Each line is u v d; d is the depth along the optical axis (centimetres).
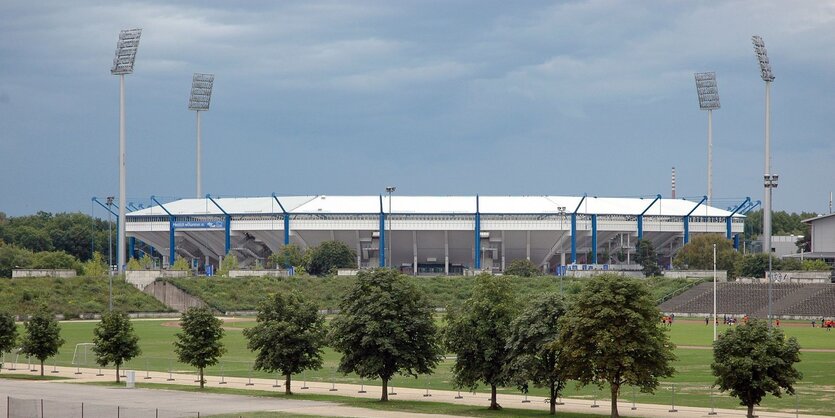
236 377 13762
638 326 9581
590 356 9688
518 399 11500
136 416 9606
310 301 12319
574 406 10825
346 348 11431
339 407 10675
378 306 11294
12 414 9644
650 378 9662
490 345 10606
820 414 10125
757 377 9531
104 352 13388
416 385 12912
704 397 11394
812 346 16762
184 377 13762
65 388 12450
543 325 10138
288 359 11819
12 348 15725
